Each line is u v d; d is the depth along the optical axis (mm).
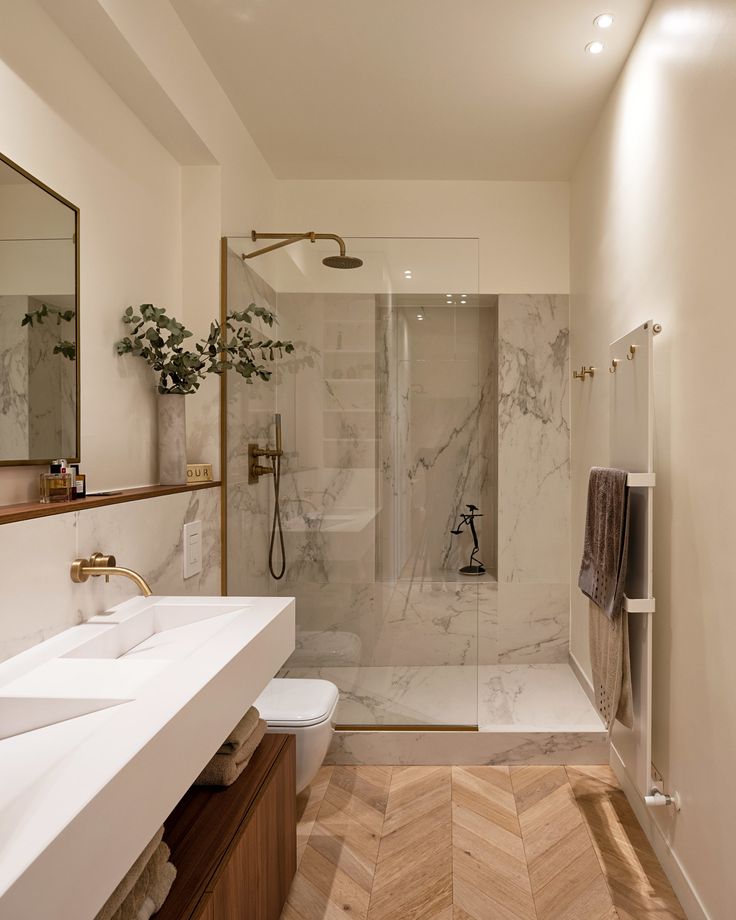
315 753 2156
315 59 2471
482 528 3715
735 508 1523
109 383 2018
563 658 3641
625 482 1993
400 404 2811
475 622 2805
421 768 2660
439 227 3615
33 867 642
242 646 1355
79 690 1126
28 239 1565
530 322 3619
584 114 2906
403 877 1947
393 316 2783
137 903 1090
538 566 3631
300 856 2051
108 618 1618
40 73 1642
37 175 1633
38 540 1390
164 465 2275
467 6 2174
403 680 2797
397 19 2242
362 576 2826
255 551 2775
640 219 2297
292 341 2787
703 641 1705
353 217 3609
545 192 3615
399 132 3062
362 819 2270
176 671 1193
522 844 2113
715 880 1610
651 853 2064
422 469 2830
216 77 2576
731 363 1545
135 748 879
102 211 1973
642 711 1993
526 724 2789
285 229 3617
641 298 2285
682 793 1843
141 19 1893
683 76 1858
